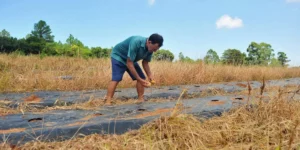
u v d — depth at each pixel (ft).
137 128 11.62
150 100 19.16
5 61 35.96
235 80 36.42
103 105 16.51
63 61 46.24
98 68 31.22
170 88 25.11
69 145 9.73
